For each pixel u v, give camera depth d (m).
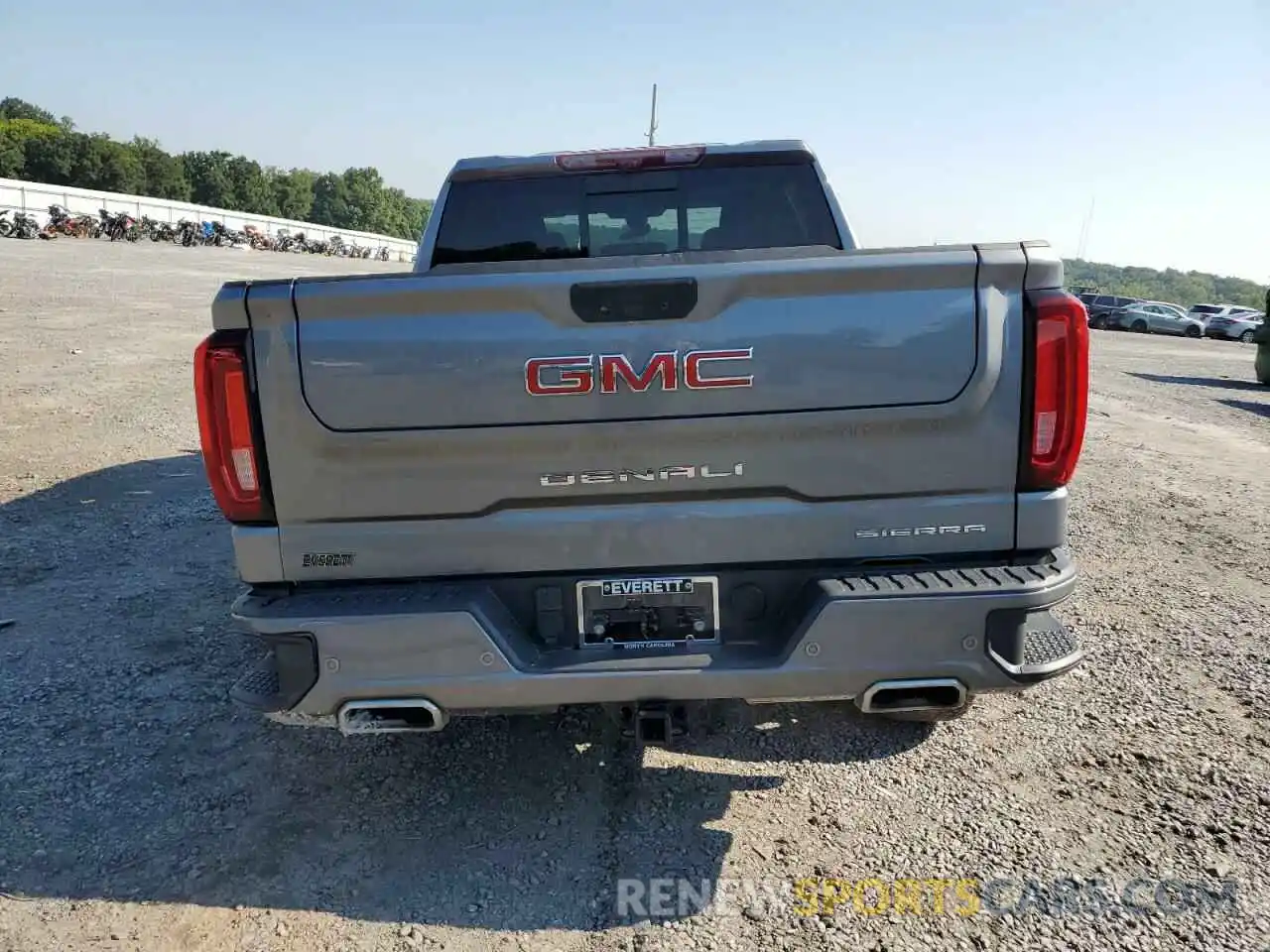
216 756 3.34
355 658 2.47
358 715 2.55
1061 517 2.55
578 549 2.58
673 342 2.45
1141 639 4.29
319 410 2.46
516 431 2.48
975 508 2.54
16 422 8.91
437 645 2.47
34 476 7.21
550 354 2.45
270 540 2.55
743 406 2.47
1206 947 2.35
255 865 2.73
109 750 3.37
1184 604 4.74
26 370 11.54
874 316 2.43
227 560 5.41
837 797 3.05
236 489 2.51
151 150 102.06
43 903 2.55
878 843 2.80
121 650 4.21
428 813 2.99
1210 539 5.93
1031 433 2.49
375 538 2.55
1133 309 40.44
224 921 2.49
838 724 3.54
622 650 2.60
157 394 10.49
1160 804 2.97
